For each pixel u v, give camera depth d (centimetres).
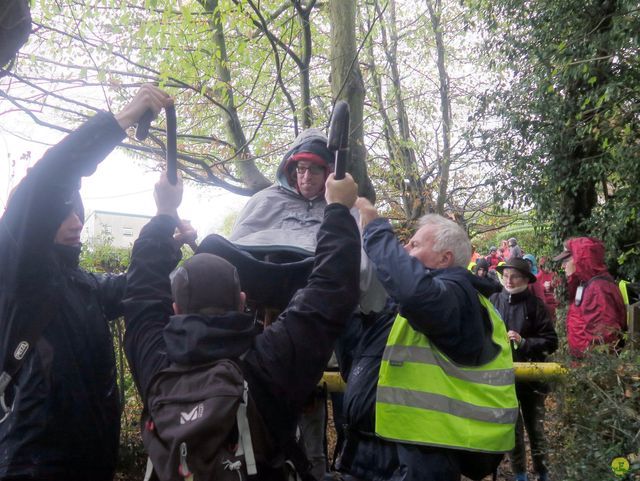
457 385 303
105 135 246
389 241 299
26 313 262
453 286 301
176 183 294
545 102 1186
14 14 269
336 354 377
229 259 336
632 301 724
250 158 965
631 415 358
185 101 1162
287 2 974
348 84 788
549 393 448
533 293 568
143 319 262
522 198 1268
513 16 1254
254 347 238
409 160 1591
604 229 1150
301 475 242
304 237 356
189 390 222
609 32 1075
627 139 1080
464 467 315
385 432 301
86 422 281
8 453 270
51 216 246
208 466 213
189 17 855
